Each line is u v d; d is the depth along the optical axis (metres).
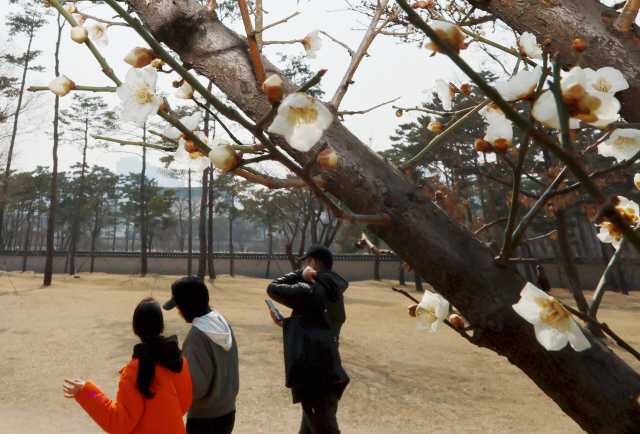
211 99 0.58
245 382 7.04
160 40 1.38
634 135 0.72
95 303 14.76
